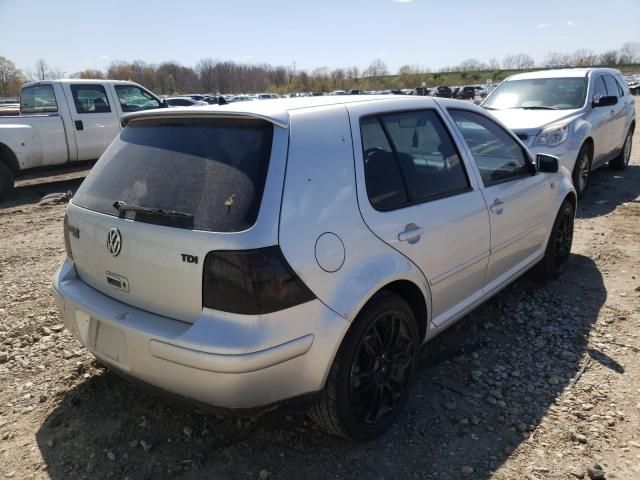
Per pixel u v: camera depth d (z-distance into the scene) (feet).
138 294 8.20
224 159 7.91
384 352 9.11
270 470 8.41
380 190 9.07
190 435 9.21
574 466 8.39
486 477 8.22
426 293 9.89
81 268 9.48
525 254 13.78
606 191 27.43
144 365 7.84
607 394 10.23
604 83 29.14
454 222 10.39
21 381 11.00
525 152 13.66
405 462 8.57
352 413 8.55
